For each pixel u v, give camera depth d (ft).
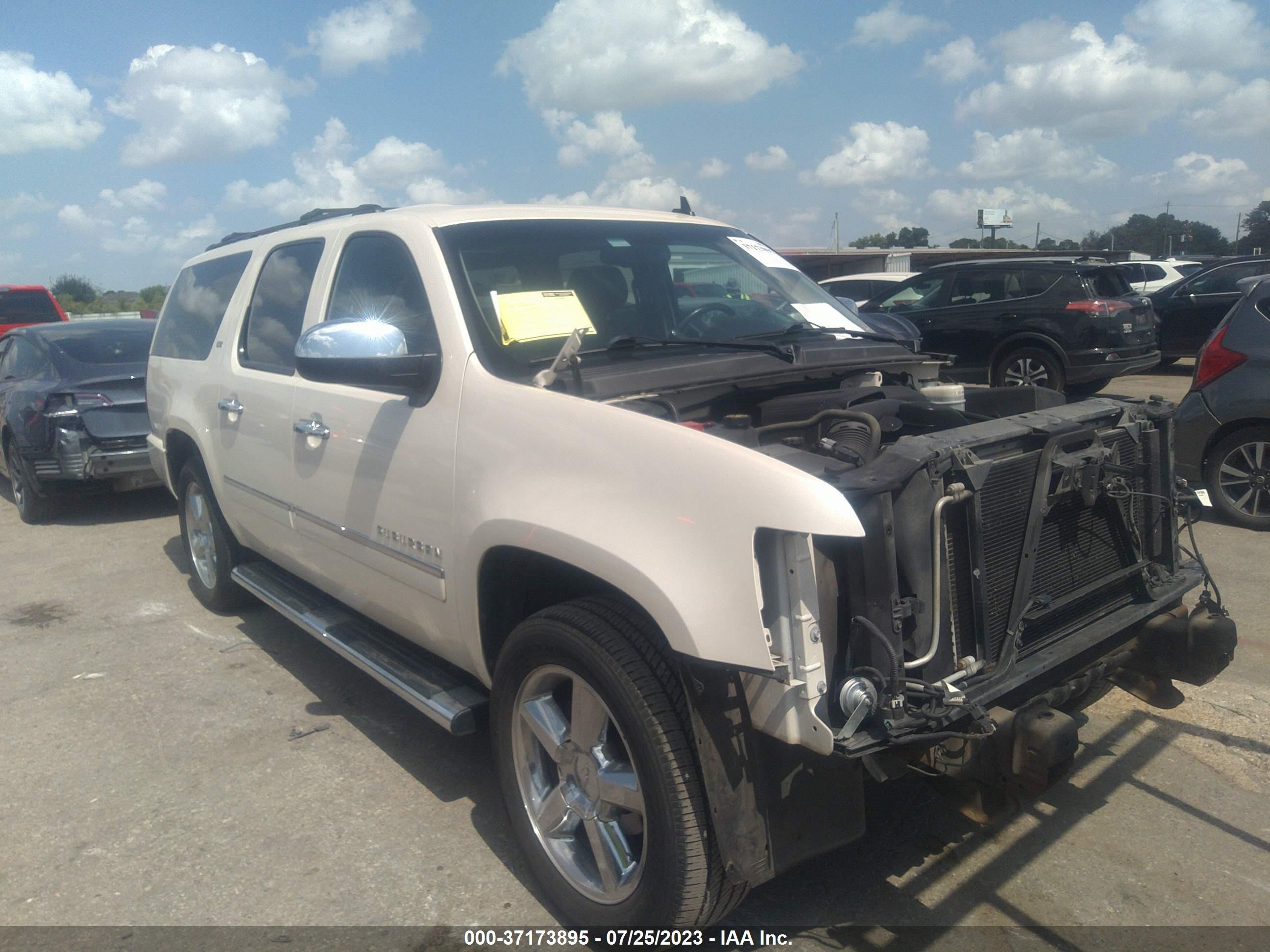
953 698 7.25
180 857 10.28
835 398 9.89
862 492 7.16
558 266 11.27
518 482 8.76
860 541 7.16
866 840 10.18
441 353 10.07
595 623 8.13
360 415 11.09
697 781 7.55
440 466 9.73
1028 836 10.20
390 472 10.52
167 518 26.81
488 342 9.87
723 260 12.96
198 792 11.62
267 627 17.38
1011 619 8.22
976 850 9.97
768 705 7.22
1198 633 9.38
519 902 9.38
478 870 9.91
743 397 10.11
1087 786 11.14
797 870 9.70
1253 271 44.16
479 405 9.42
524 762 9.26
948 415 9.68
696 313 12.10
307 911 9.30
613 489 7.93
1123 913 8.95
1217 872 9.53
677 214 13.97
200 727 13.38
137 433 25.20
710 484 7.29
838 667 7.30
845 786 7.93
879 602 7.24
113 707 14.14
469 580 9.43
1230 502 21.21
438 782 11.73
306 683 14.83
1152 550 9.91
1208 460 21.65
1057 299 36.78
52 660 16.11
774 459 7.23
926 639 7.59
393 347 9.78
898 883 9.45
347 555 11.72
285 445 12.84
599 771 8.45
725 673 7.44
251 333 14.55
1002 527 8.16
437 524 9.80
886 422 9.55
